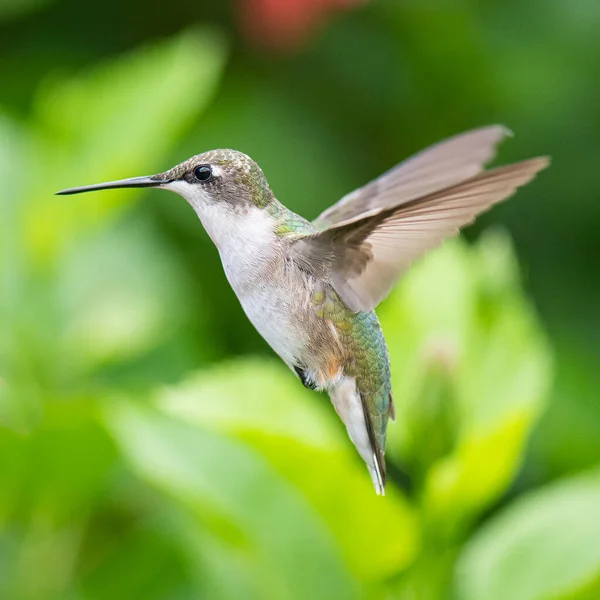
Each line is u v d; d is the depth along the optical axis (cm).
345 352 190
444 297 195
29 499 195
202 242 204
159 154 198
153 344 201
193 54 198
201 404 192
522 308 194
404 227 188
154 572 197
